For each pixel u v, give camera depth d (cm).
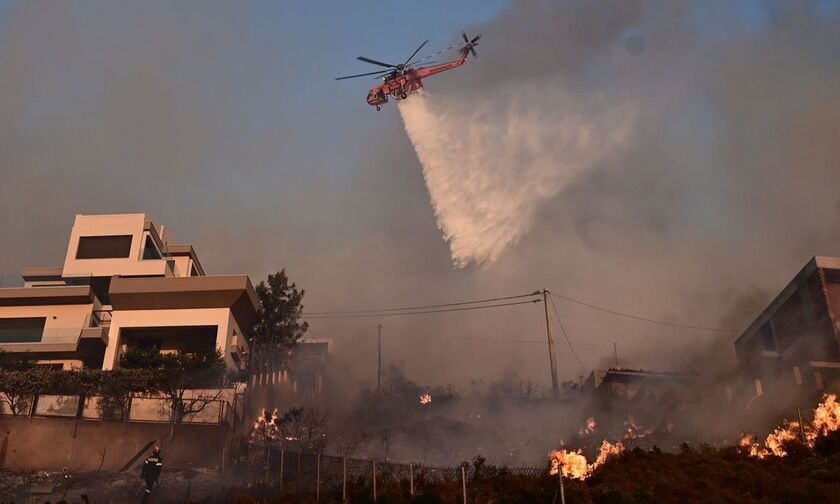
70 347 5122
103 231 6016
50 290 5459
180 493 2791
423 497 2208
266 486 2786
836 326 4022
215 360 4353
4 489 2797
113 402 3919
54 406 3888
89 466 3519
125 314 5238
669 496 2314
